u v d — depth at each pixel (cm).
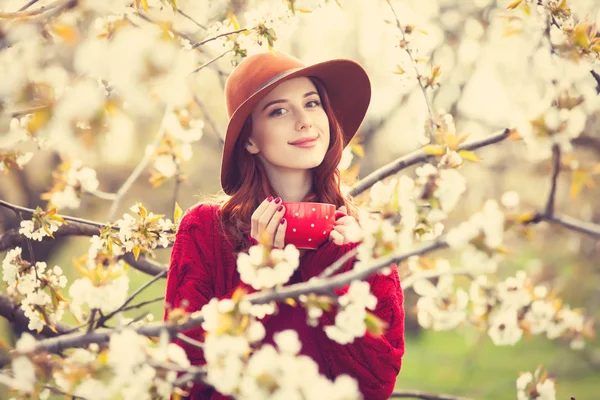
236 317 121
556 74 143
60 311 201
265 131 210
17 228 240
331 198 220
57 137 111
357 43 812
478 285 194
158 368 124
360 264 123
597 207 822
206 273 203
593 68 165
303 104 212
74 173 262
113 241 214
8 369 134
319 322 194
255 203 213
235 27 218
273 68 212
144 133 958
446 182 132
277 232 185
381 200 130
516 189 883
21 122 163
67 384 121
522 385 184
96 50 104
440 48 708
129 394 120
